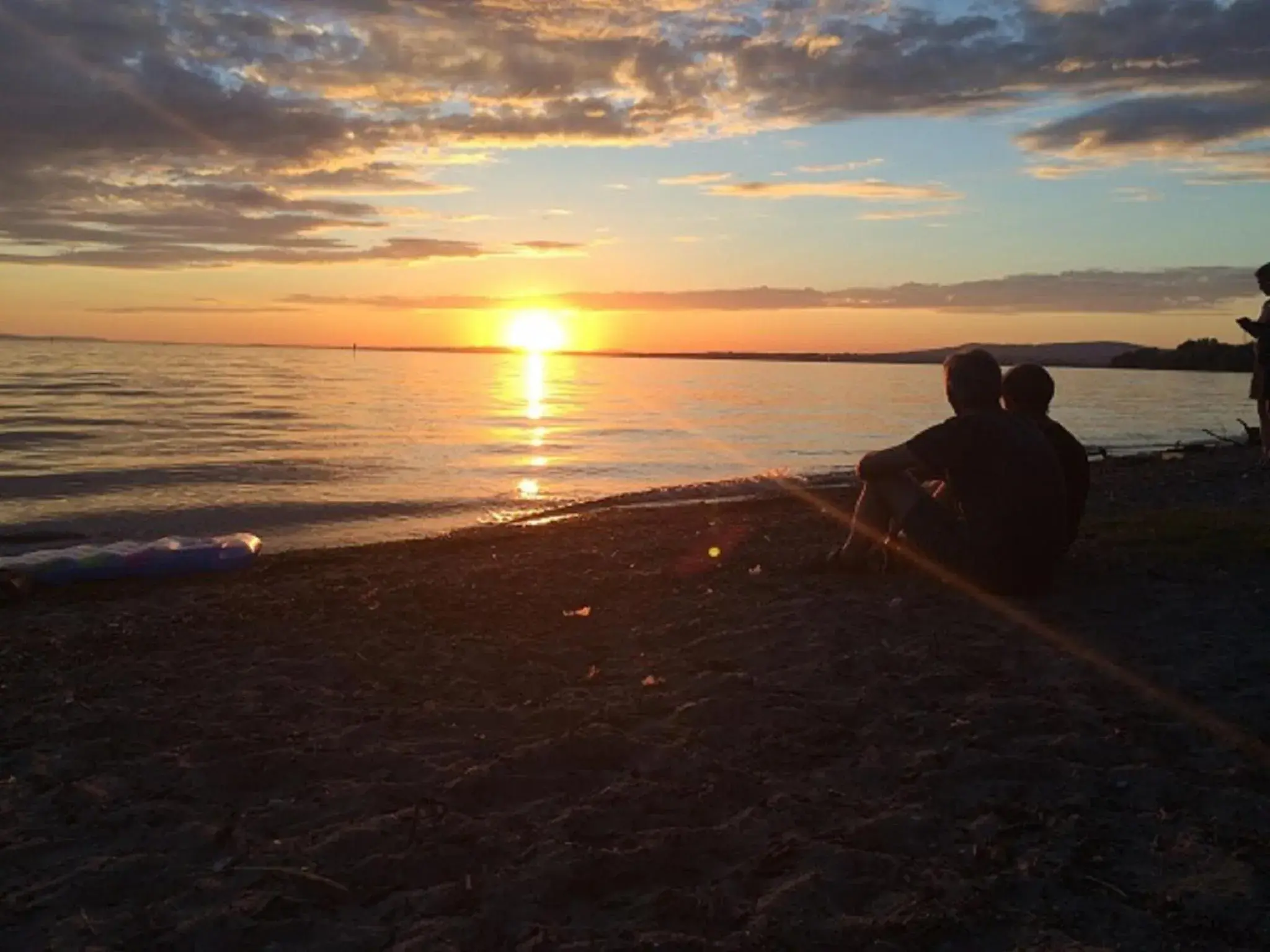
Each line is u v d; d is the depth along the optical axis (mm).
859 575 7922
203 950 2934
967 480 6863
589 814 3756
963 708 4871
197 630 7043
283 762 4320
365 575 9344
